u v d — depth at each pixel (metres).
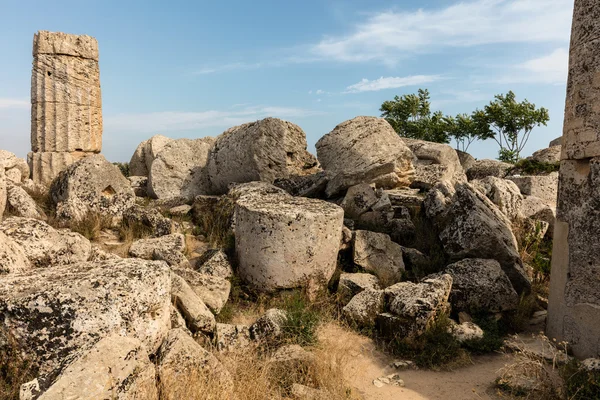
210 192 11.50
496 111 22.52
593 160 4.91
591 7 4.96
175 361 3.72
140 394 3.27
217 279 5.88
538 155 12.79
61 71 11.52
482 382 4.65
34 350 3.62
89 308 3.70
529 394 4.27
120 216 8.88
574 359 4.63
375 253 7.07
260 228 6.10
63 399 2.84
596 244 4.85
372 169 9.98
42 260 5.62
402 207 9.23
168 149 11.59
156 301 4.09
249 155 10.10
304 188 9.74
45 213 8.77
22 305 3.62
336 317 5.95
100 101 12.41
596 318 4.80
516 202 8.91
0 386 3.49
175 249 6.89
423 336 5.25
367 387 4.50
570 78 5.26
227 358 4.41
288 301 5.97
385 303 5.85
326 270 6.30
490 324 5.84
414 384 4.60
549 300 5.54
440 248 7.52
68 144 11.59
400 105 25.86
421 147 14.32
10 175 10.08
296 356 4.43
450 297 6.12
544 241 8.61
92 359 3.13
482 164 14.06
